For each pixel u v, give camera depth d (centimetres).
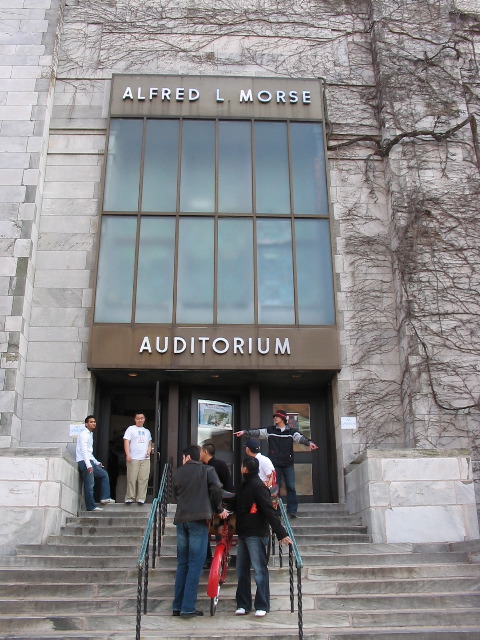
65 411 1273
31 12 1558
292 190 1430
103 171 1420
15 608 731
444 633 662
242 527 739
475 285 1355
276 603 755
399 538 990
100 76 1541
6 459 1008
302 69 1580
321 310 1348
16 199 1377
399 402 1321
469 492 1016
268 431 1120
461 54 1575
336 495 1318
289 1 1636
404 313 1334
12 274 1316
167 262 1363
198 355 1296
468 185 1435
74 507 1113
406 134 1467
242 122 1484
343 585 782
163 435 1348
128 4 1614
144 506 1149
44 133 1447
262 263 1373
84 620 702
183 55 1573
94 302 1323
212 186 1427
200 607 753
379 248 1430
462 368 1298
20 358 1265
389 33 1573
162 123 1472
